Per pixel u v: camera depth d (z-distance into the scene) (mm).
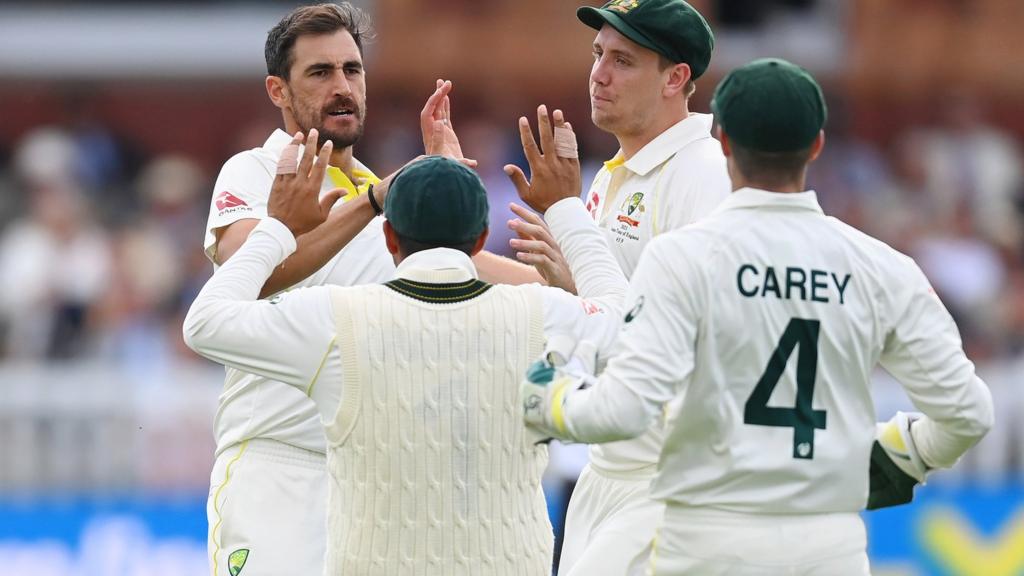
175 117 55500
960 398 14453
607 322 15570
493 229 45594
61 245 48562
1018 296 49219
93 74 53906
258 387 18344
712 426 14133
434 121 18469
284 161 16094
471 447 15039
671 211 17906
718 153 17969
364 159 51656
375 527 15047
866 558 14562
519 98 53062
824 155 53094
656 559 14586
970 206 52844
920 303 14516
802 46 54281
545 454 15805
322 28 18672
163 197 52406
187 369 44375
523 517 15391
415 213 15156
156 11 54531
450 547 15062
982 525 36656
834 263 14320
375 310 15055
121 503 36781
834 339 14219
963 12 55062
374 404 14953
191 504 36969
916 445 15070
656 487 14594
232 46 53750
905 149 54469
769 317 14078
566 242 16594
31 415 37938
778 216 14344
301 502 18188
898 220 51344
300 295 15273
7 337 46781
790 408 14109
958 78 54719
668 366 13758
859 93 54844
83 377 38250
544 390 14164
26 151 53781
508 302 15297
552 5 53094
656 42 17922
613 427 13672
